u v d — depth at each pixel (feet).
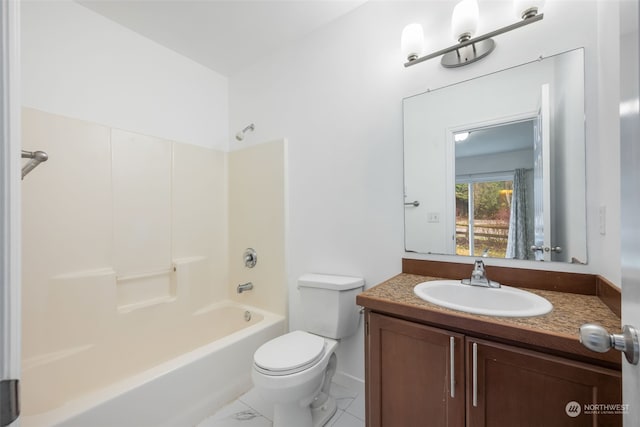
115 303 5.60
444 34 4.68
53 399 4.67
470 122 4.46
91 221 5.42
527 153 4.00
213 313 7.30
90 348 5.22
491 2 4.22
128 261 5.95
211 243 7.63
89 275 5.27
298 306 6.51
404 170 5.06
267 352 4.41
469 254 4.48
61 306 4.93
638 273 1.40
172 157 6.81
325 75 6.07
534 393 2.60
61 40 5.14
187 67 7.18
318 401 5.00
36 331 4.68
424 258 4.88
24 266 4.61
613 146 3.08
